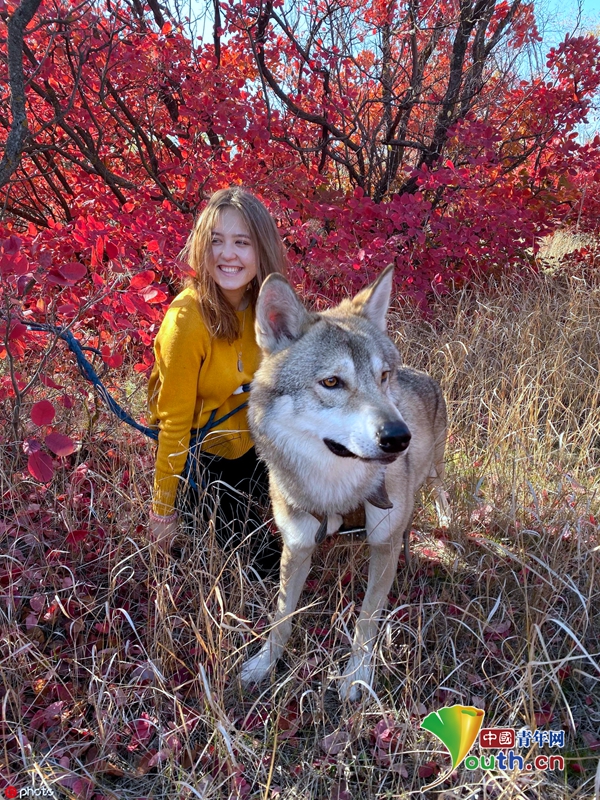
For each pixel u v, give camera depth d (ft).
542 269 23.80
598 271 21.25
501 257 20.62
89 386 13.17
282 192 18.17
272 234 10.95
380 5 21.58
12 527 10.52
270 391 9.39
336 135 21.53
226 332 10.64
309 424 8.87
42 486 11.41
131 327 11.59
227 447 11.53
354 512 9.14
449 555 11.21
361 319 10.09
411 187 22.93
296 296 9.49
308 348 9.14
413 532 12.12
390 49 23.07
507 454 12.58
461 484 12.25
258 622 9.87
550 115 21.80
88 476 11.60
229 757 7.14
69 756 7.51
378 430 7.95
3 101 16.92
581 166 21.48
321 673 8.85
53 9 16.94
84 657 8.83
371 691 7.57
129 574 10.15
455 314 18.98
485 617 9.48
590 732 7.82
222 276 10.62
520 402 13.70
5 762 7.22
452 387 15.55
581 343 16.87
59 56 18.03
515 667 8.05
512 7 22.07
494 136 20.07
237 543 11.30
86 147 20.03
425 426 11.33
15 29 11.43
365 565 11.05
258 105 17.74
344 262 16.31
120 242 13.57
